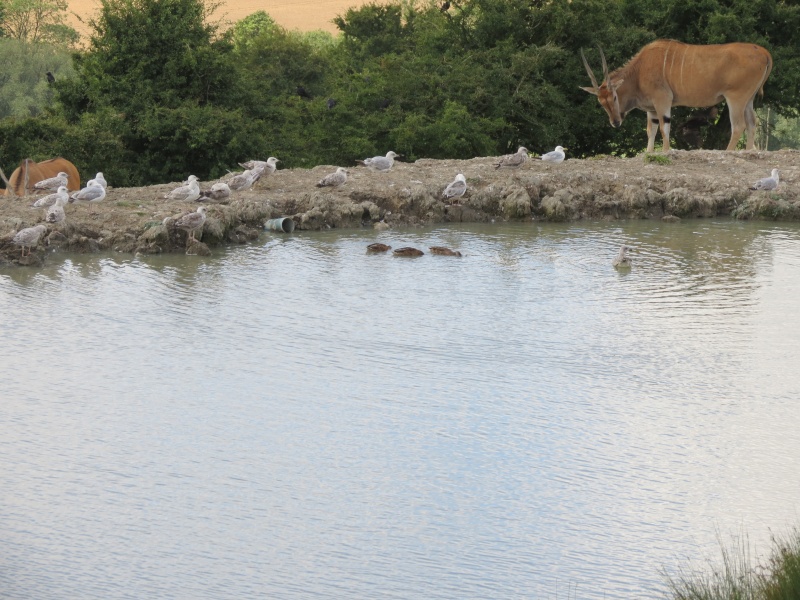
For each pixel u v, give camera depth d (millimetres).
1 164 39812
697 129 52844
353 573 12156
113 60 45188
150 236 26781
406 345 19906
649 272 25359
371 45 68188
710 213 32531
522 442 15695
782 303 22688
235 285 23906
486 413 16734
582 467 14883
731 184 33312
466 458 15156
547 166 34938
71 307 21969
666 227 31000
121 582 11898
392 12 71438
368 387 17797
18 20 120938
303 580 12008
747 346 19906
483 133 46938
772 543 12734
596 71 50312
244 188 30781
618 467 14867
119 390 17531
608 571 12219
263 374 18344
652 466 14906
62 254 26359
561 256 26953
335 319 21438
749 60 37344
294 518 13414
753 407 17031
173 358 19062
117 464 14828
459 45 53344
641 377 18328
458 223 31516
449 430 16094
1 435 15672
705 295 23312
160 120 42719
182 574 12086
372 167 34000
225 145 43281
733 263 26266
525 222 31719
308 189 32031
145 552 12547
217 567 12258
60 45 116562
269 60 76438
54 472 14539
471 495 14055
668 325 21172
